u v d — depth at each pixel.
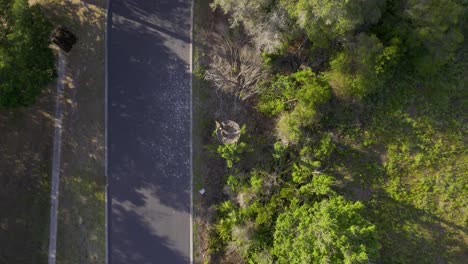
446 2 26.59
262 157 28.78
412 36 27.78
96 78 28.88
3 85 23.66
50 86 28.69
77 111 28.80
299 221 25.95
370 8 26.02
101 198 28.45
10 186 28.38
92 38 28.97
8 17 24.38
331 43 27.95
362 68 27.31
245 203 27.88
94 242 28.27
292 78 28.88
